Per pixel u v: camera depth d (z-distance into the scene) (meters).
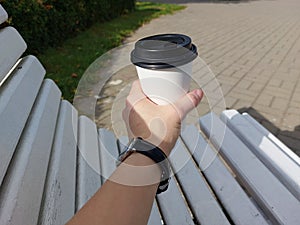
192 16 8.16
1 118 0.79
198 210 1.12
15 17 3.35
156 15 8.16
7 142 0.76
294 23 6.95
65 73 3.39
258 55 4.46
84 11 5.66
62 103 1.41
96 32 5.64
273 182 1.17
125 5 8.02
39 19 3.89
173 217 1.09
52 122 1.15
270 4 10.48
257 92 3.13
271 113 2.70
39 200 0.80
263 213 1.11
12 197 0.68
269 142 1.42
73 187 1.06
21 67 1.16
